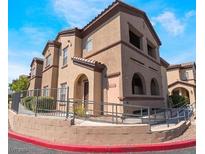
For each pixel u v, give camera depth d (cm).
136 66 1362
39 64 2302
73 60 1442
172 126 838
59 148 658
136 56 1384
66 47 1642
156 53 1873
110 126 692
